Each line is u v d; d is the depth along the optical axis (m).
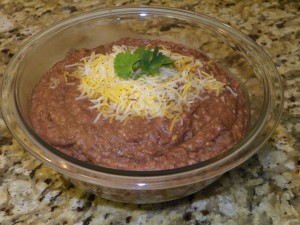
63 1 0.41
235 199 0.25
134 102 0.24
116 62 0.25
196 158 0.23
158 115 0.24
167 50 0.27
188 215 0.24
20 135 0.21
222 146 0.24
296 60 0.34
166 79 0.25
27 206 0.24
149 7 0.30
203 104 0.25
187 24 0.30
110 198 0.23
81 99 0.25
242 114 0.26
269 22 0.38
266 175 0.26
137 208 0.24
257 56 0.27
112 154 0.23
